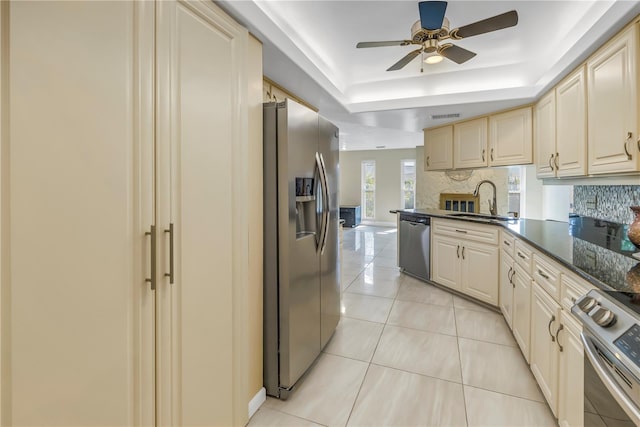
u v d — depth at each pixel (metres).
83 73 0.89
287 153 1.82
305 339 2.03
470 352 2.37
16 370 0.76
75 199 0.87
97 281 0.93
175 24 1.20
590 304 1.13
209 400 1.40
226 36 1.50
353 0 1.97
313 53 2.77
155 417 1.13
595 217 2.61
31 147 0.78
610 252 1.64
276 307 1.87
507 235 2.70
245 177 1.64
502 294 2.88
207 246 1.37
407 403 1.82
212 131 1.40
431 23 1.95
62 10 0.83
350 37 2.46
